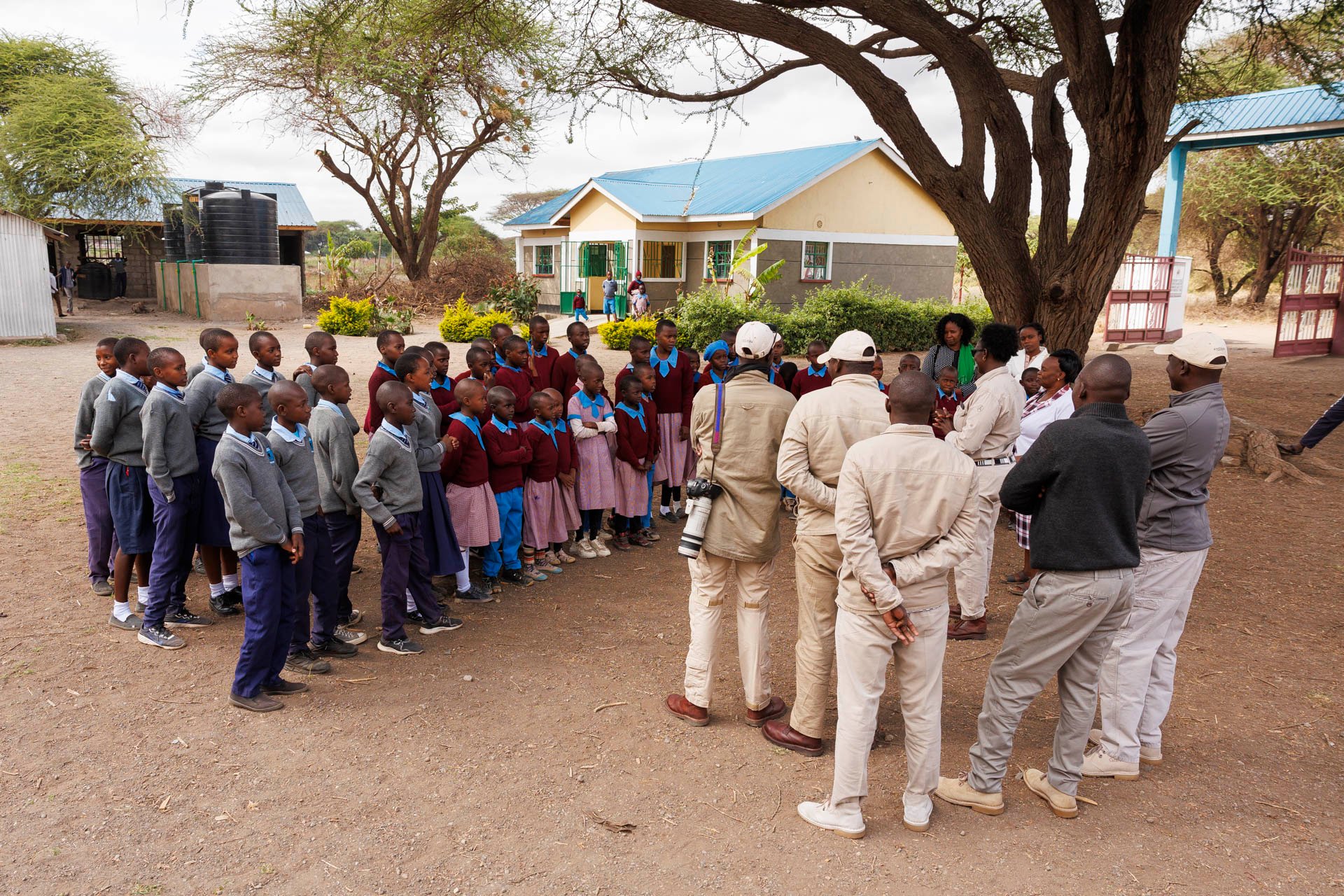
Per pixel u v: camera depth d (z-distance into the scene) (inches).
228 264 997.2
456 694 177.9
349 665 190.4
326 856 125.6
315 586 188.9
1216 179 1193.4
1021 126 358.9
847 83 343.9
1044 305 352.8
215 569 211.0
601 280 1100.5
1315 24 391.2
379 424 245.3
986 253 357.1
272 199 1030.4
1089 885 122.3
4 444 375.2
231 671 184.7
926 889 121.2
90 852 124.6
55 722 160.2
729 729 167.6
